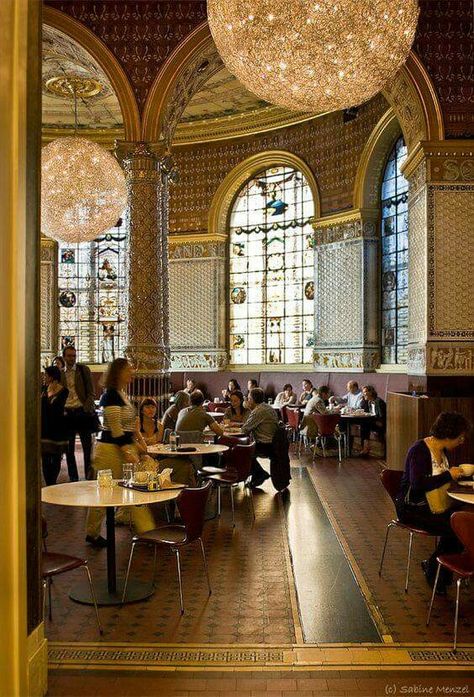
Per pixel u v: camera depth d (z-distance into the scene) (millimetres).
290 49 5773
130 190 10539
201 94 15383
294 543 7051
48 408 8773
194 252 17656
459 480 5676
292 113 16016
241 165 17109
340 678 4070
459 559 4605
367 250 14812
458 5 9797
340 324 15320
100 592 5484
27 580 3719
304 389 14617
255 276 17359
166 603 5305
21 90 3248
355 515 8281
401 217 14180
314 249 15930
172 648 4469
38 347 4035
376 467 11766
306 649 4465
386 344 14719
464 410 8961
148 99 10469
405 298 14055
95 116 16703
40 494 3982
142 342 10469
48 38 10961
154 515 8133
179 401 10234
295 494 9547
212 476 7855
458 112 9688
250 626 4848
